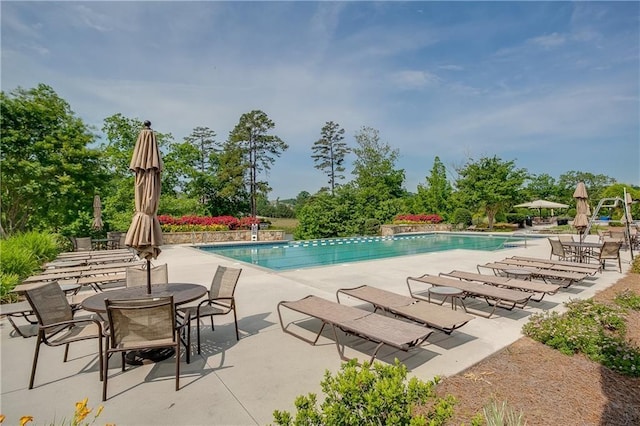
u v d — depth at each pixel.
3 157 12.63
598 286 7.01
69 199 13.95
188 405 2.77
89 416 2.61
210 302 4.34
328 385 2.37
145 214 3.61
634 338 4.20
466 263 9.94
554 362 3.55
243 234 18.33
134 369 3.38
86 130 14.54
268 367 3.44
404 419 1.95
